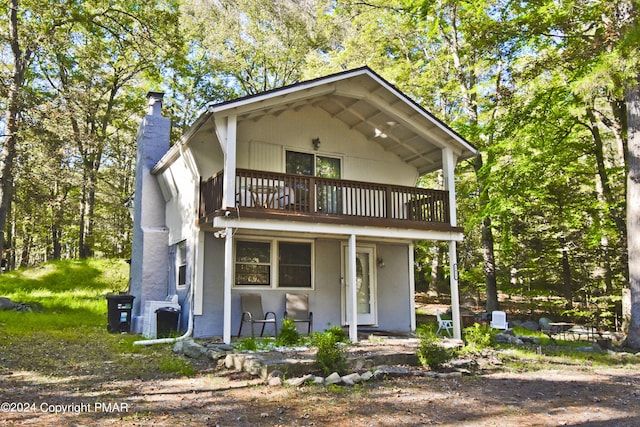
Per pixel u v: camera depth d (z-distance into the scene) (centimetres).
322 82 1015
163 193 1343
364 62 1981
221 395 569
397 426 459
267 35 2475
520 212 1588
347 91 1068
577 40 1241
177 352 888
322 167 1220
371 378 657
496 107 1515
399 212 1111
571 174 1532
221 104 916
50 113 1448
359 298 1221
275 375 646
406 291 1284
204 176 1091
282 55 2511
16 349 860
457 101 1919
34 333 1062
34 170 1477
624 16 1004
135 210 1404
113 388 604
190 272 1095
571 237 1683
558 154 1382
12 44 1550
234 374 693
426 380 671
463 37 1627
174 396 564
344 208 1204
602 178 1424
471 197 1920
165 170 1299
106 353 862
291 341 904
